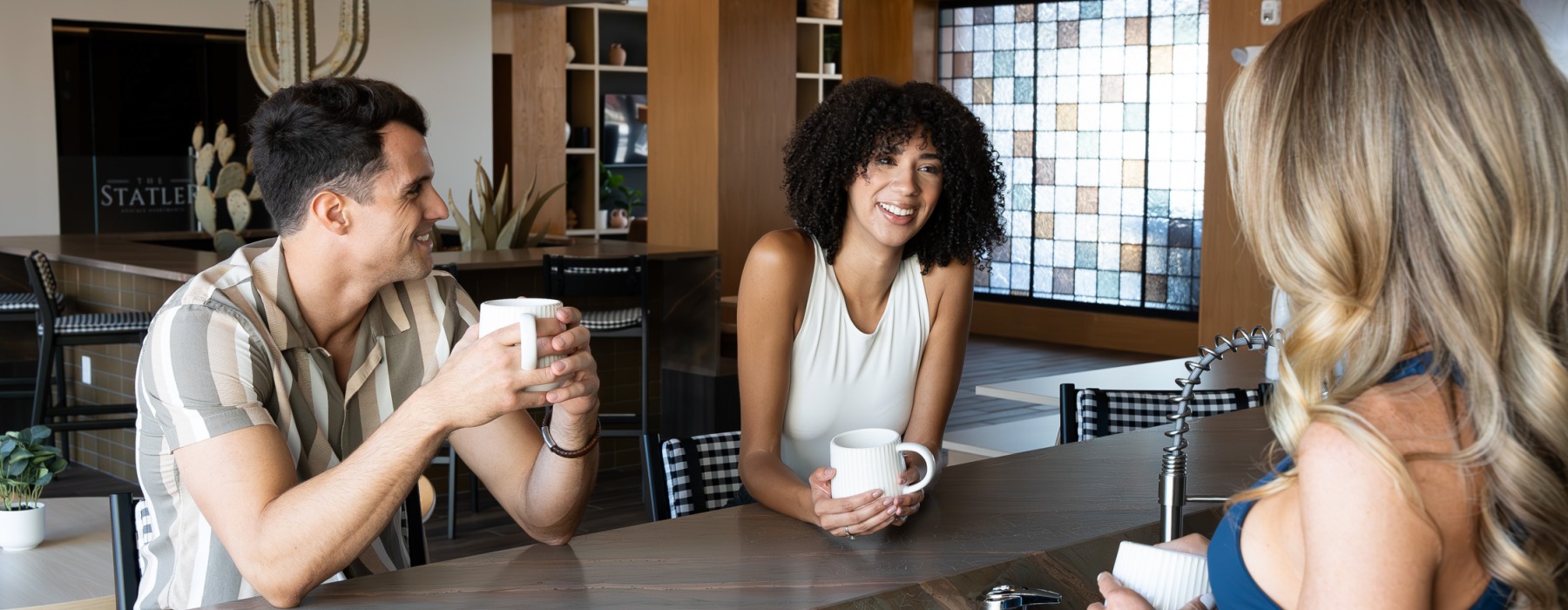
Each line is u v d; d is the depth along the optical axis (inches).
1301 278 32.9
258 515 50.7
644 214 414.6
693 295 226.8
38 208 292.2
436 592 49.2
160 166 309.3
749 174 296.7
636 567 52.2
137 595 61.9
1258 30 258.7
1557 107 30.9
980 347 354.3
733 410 226.7
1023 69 364.8
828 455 76.2
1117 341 350.0
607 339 221.3
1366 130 31.5
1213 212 270.7
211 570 56.2
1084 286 359.3
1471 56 30.6
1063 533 56.9
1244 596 35.5
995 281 379.9
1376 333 31.9
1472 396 30.5
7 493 97.0
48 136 291.9
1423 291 31.1
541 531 63.5
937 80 382.0
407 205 58.4
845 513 54.8
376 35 332.8
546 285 200.5
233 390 53.8
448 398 50.0
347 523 49.4
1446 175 30.4
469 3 346.6
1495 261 30.1
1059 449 75.1
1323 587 30.8
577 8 387.5
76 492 201.3
